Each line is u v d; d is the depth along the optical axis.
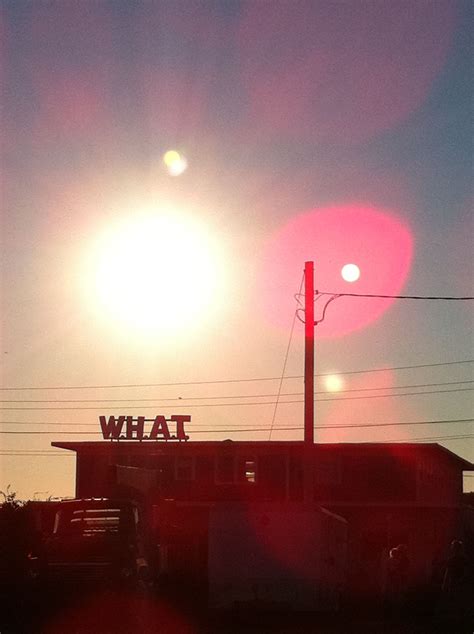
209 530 23.61
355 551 50.03
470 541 48.78
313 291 28.59
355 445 51.47
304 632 18.78
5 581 21.20
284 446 52.06
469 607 23.62
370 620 21.39
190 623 20.52
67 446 52.56
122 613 20.91
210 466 52.44
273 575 23.25
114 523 22.42
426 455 52.91
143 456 52.72
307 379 28.05
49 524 23.16
